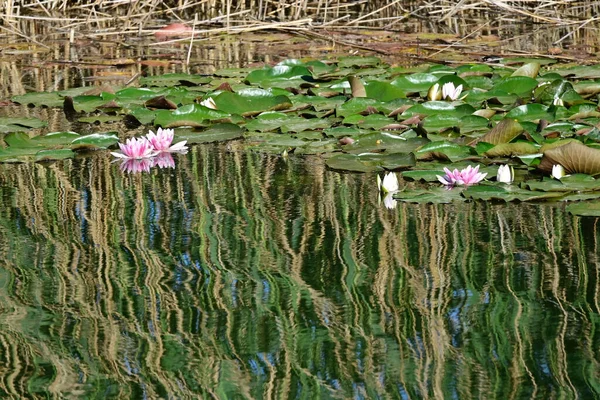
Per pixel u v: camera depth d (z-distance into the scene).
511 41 8.81
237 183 4.27
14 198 4.07
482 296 2.88
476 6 10.45
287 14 10.77
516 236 3.43
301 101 6.10
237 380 2.37
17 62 8.18
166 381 2.38
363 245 3.39
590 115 5.22
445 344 2.56
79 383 2.37
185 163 4.68
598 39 8.72
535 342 2.54
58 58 8.33
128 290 3.00
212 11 10.41
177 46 9.12
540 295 2.87
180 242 3.46
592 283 2.94
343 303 2.87
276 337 2.63
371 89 6.10
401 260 3.23
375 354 2.51
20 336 2.67
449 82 6.04
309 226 3.62
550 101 5.75
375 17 10.66
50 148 4.96
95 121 5.66
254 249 3.36
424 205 3.90
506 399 2.23
